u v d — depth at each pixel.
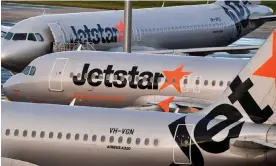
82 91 157.25
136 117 112.25
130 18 198.62
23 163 114.12
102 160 112.06
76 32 199.75
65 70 158.12
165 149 109.06
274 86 108.75
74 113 114.56
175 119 110.88
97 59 157.50
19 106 116.69
